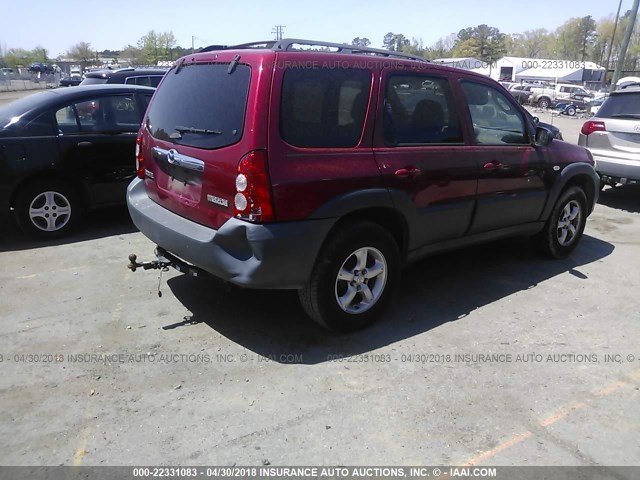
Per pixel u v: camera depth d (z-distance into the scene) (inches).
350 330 157.2
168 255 163.9
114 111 249.4
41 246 228.2
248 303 176.1
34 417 118.9
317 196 137.5
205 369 138.1
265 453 109.5
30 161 224.4
